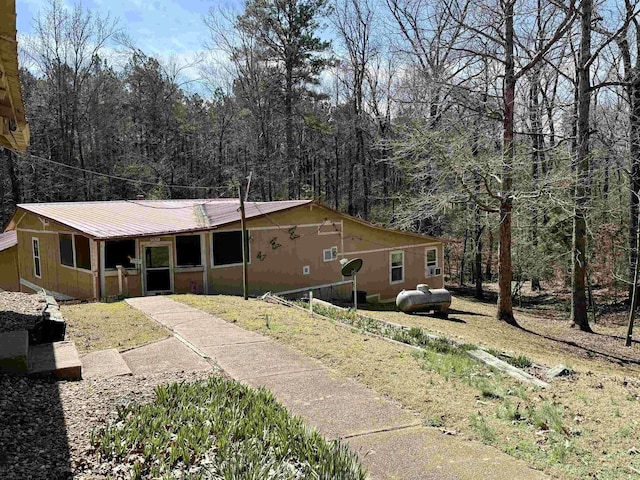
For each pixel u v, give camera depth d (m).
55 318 7.06
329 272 18.17
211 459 3.42
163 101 35.19
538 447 4.20
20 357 5.08
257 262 16.27
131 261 14.22
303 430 3.97
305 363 6.48
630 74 17.38
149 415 4.14
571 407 5.21
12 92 5.40
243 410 4.40
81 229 13.79
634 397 5.67
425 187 19.22
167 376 5.67
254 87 32.88
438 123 18.17
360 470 3.44
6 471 3.13
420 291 16.22
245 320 9.29
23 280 18.72
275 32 31.06
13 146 7.29
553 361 10.06
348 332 8.66
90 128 33.28
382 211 27.53
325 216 17.95
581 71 15.53
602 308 20.70
